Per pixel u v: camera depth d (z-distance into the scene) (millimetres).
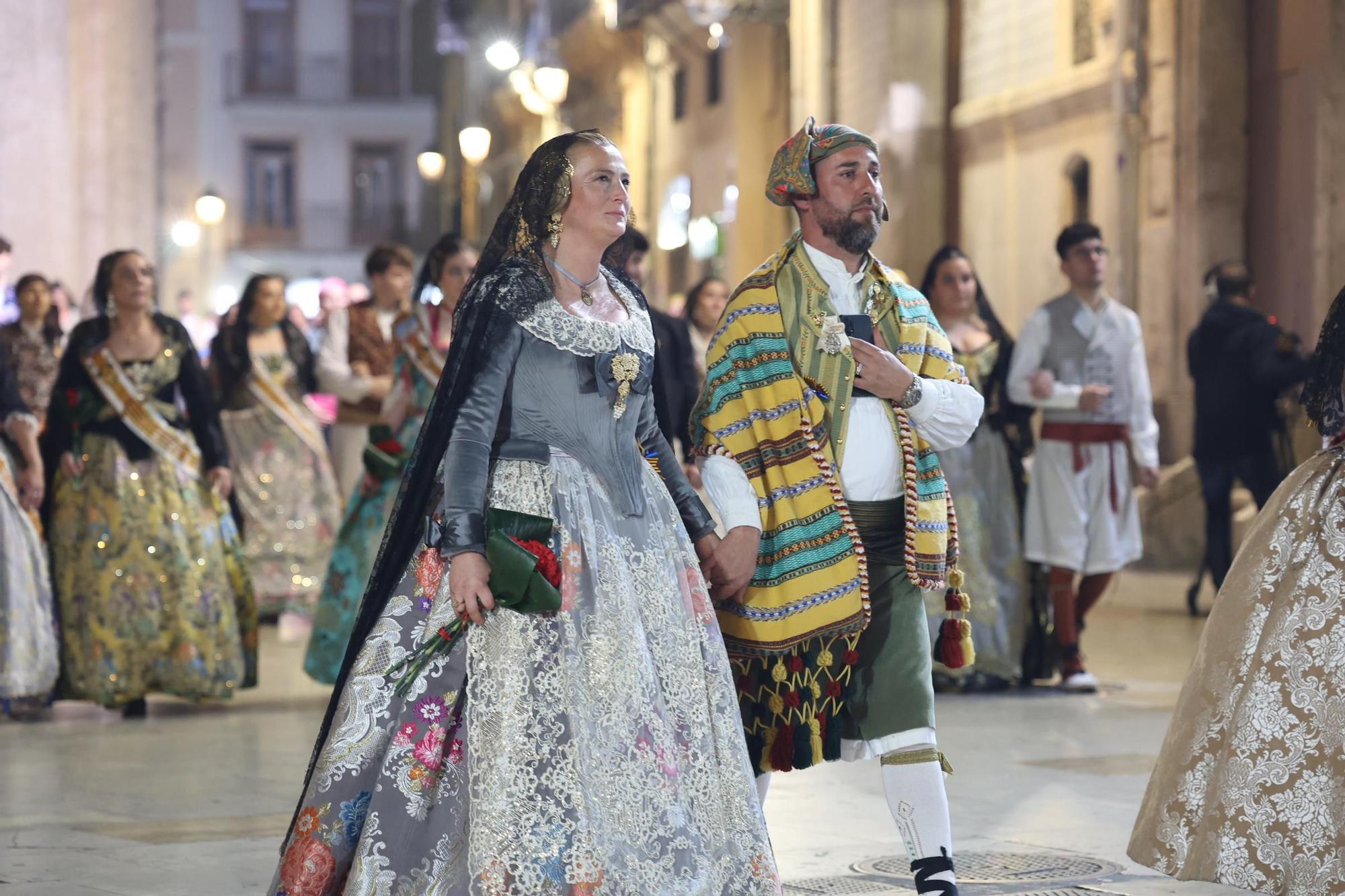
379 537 9078
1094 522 9516
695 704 4340
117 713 9031
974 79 21734
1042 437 9578
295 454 12688
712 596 4758
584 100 40250
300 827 4156
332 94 58531
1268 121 16609
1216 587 13164
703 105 31578
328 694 9719
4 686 8438
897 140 22141
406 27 59000
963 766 7164
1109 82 18531
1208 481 13055
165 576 8844
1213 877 4684
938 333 5023
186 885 5191
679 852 4152
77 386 8836
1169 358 17406
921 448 4871
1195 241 17000
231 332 12719
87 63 21938
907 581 4797
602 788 4117
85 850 5668
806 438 4766
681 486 4715
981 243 21578
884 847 5719
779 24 27500
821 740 4707
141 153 24875
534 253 4438
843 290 4914
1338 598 4664
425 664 4188
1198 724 4824
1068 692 9484
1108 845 5676
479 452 4250
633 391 4469
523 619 4180
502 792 4070
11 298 15234
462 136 26188
